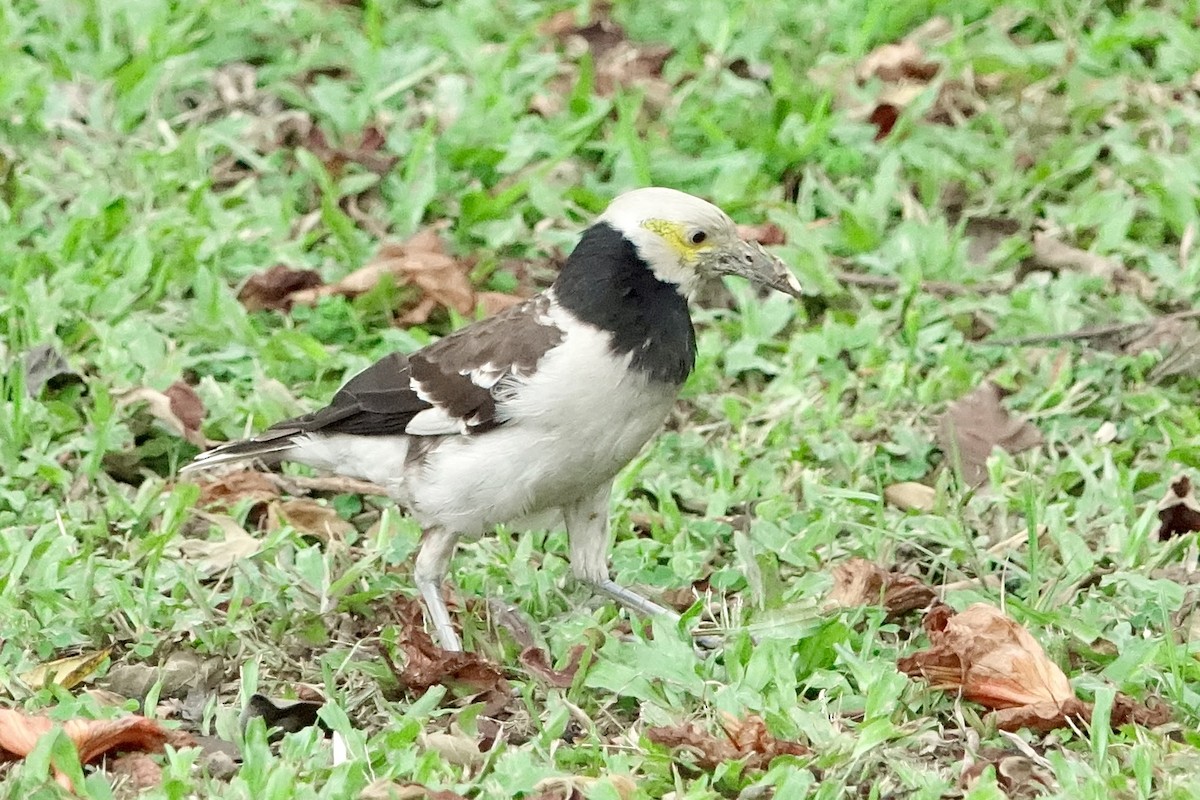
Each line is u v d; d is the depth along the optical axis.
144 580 10.67
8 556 10.91
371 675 9.74
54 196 14.92
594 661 9.86
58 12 17.52
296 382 13.27
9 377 12.63
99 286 13.64
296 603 10.63
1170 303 14.29
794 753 8.82
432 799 8.30
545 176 15.46
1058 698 9.16
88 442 12.20
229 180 15.66
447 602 10.72
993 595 10.53
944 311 14.05
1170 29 17.38
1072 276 14.36
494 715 9.53
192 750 8.63
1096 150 15.76
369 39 17.30
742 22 17.81
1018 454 12.55
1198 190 15.32
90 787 8.44
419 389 10.33
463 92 16.53
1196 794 8.37
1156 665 9.68
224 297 13.68
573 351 9.93
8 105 15.91
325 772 8.66
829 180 15.77
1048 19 18.06
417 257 14.11
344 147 16.00
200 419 12.52
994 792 8.29
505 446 10.09
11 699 9.52
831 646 9.83
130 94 16.17
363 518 11.98
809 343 13.60
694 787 8.49
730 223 10.23
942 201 15.60
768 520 11.60
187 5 17.75
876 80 17.00
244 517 11.77
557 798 8.45
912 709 9.34
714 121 16.28
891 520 11.57
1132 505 11.67
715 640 10.27
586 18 18.17
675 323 10.17
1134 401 12.99
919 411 12.97
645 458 12.34
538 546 11.59
